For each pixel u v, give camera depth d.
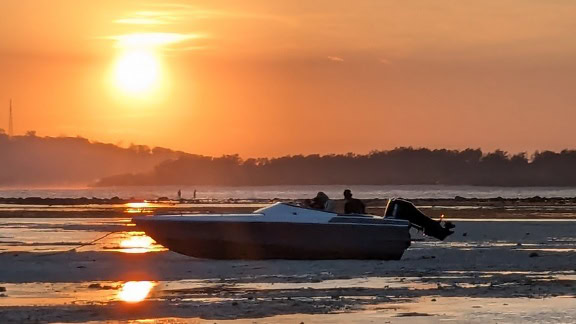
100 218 143.62
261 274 57.00
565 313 40.78
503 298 45.50
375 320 39.00
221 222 65.38
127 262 63.88
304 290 48.72
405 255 70.44
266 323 38.25
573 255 70.44
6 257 67.44
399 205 67.94
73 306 42.28
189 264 62.66
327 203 68.31
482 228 113.12
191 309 41.41
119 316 39.56
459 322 38.53
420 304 43.34
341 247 65.31
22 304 42.94
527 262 65.06
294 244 65.25
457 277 55.38
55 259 66.00
